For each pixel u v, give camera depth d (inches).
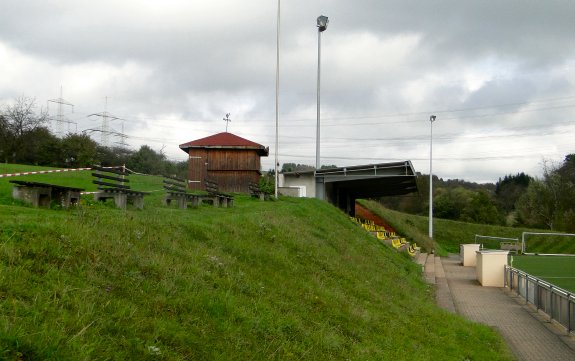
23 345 157.8
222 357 210.4
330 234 774.5
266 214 655.1
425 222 2596.0
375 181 1599.4
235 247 411.5
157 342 197.2
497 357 417.1
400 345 349.4
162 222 401.4
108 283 234.4
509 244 2123.5
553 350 463.5
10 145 1818.4
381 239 1226.6
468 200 3558.1
